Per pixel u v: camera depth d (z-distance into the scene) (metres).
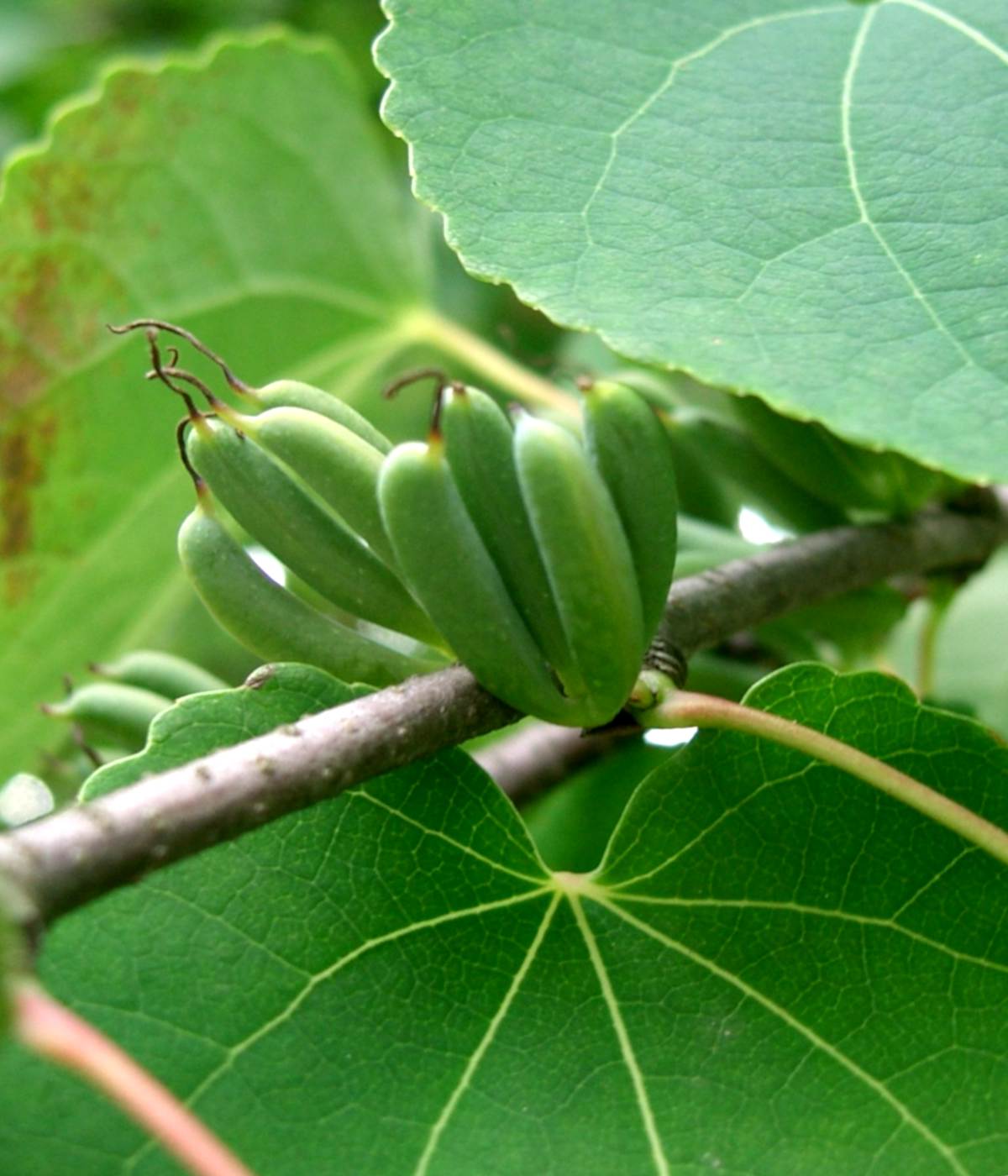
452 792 0.16
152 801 0.14
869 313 0.16
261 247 0.23
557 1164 0.15
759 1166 0.15
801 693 0.16
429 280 0.24
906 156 0.17
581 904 0.16
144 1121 0.13
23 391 0.22
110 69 0.22
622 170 0.17
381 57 0.17
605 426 0.15
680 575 0.18
